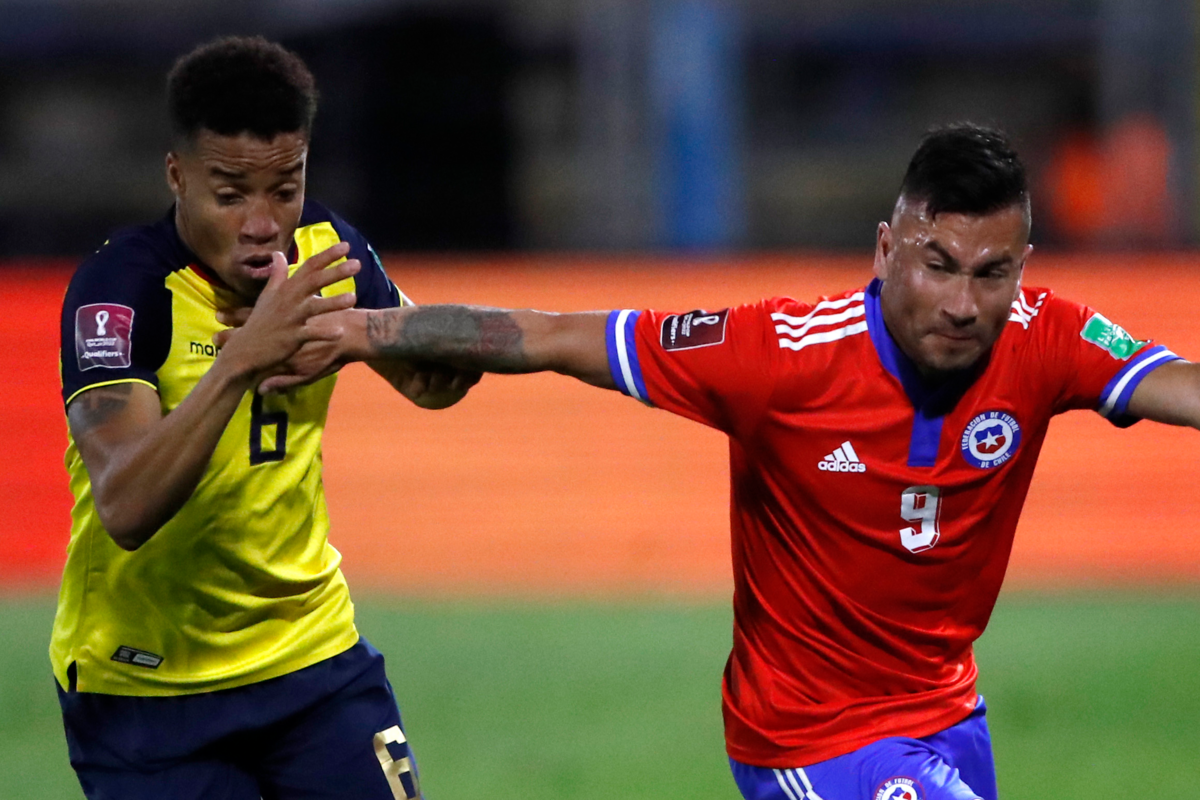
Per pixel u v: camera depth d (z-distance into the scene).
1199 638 24.61
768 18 61.22
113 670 10.92
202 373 10.53
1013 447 10.40
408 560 29.06
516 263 32.09
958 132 9.75
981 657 23.70
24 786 17.91
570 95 56.38
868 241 63.50
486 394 29.16
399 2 53.97
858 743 10.70
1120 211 50.97
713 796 17.30
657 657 23.81
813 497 10.46
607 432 29.06
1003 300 9.61
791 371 10.16
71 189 61.44
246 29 57.16
